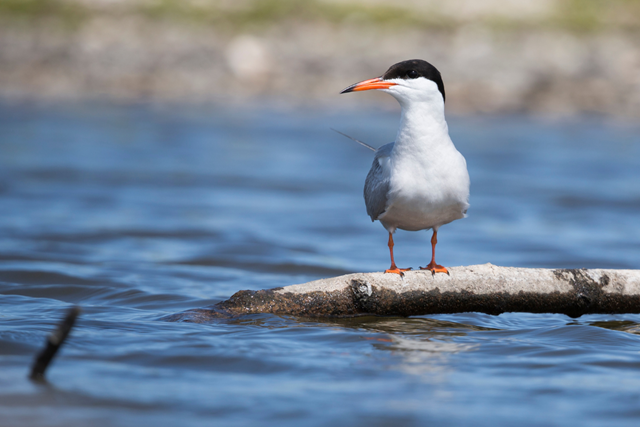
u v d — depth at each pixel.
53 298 8.95
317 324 7.63
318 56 39.03
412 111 7.70
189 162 22.12
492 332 7.58
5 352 6.33
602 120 31.64
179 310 8.38
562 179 20.95
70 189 17.62
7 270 10.12
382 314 8.00
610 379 5.99
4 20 39.44
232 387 5.67
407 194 7.73
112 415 5.08
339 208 16.92
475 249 13.30
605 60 38.47
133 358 6.30
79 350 6.45
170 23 41.41
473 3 46.97
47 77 34.84
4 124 26.83
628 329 7.84
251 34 41.00
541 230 15.11
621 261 12.41
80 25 40.09
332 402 5.38
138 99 33.38
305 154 24.34
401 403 5.38
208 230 14.02
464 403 5.41
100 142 24.59
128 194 17.45
